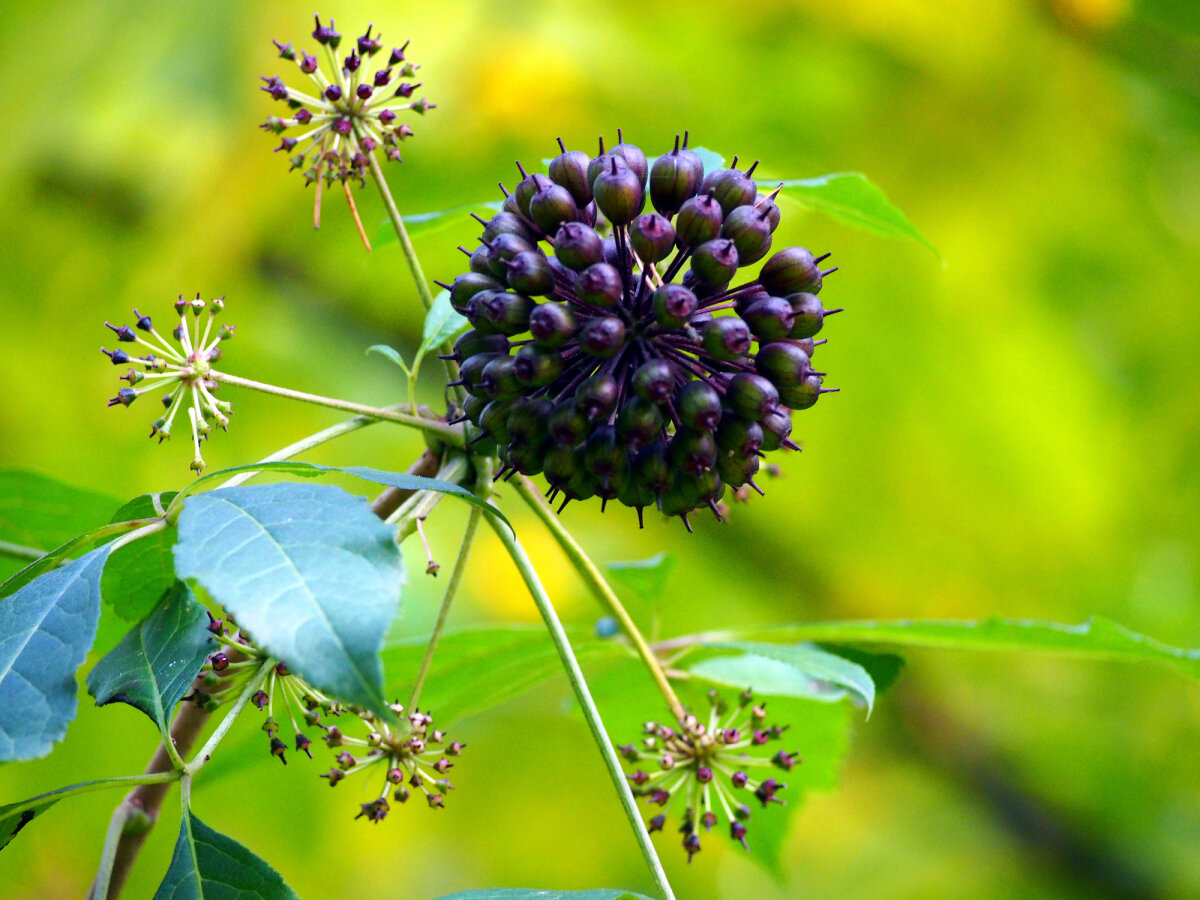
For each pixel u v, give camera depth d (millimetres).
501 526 681
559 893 651
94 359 922
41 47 817
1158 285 1026
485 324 666
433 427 684
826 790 755
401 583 630
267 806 919
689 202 665
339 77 684
